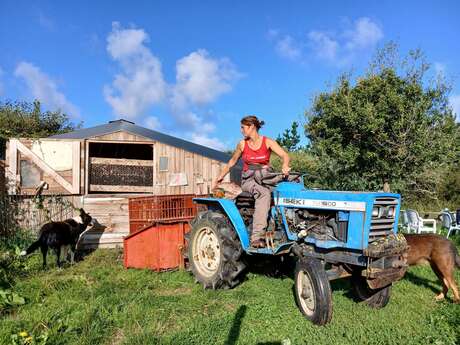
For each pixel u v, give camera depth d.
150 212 6.84
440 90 10.31
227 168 5.60
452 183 15.59
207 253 5.68
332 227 4.52
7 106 20.28
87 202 8.72
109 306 4.50
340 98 11.16
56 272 6.32
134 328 3.98
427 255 5.26
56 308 4.48
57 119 21.70
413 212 10.12
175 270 6.46
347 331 3.95
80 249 8.43
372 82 10.55
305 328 4.04
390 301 4.96
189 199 7.07
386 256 4.10
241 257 5.38
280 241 4.93
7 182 8.51
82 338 3.69
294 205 4.77
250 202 5.55
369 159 10.77
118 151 12.26
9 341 3.60
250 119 5.07
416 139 10.26
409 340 3.79
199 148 10.76
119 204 8.81
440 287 5.75
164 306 4.63
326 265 4.82
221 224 5.38
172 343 3.59
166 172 9.30
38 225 8.57
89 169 9.16
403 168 10.69
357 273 4.68
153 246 6.47
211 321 4.15
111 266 6.79
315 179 12.12
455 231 10.79
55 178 8.68
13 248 7.73
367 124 10.15
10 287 5.30
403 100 10.29
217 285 5.32
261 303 4.74
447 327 4.11
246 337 3.81
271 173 5.00
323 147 11.35
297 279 4.50
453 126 10.32
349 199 4.27
